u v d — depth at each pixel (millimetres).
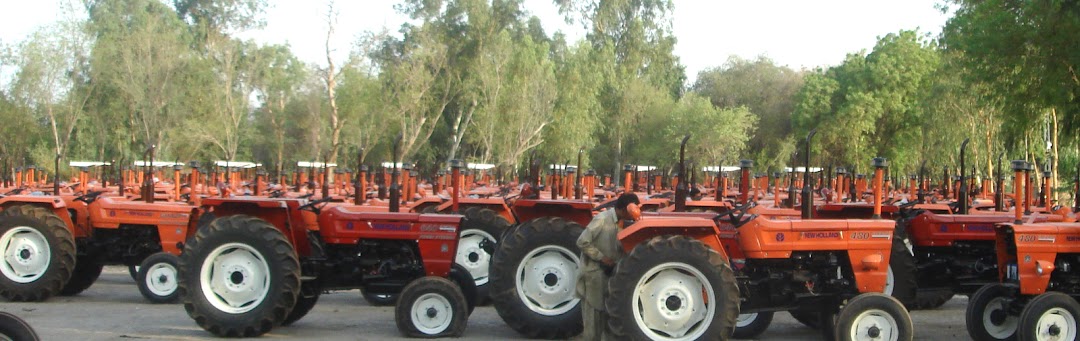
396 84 42906
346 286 8977
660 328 7395
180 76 44250
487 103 43906
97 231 11094
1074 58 16812
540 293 8586
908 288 8961
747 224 7734
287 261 8352
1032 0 17000
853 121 47469
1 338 5539
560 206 9164
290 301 8359
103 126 45219
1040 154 30359
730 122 48688
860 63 49562
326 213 8867
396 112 42906
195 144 44156
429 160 48656
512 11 46125
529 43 44344
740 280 7820
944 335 9180
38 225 10398
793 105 54969
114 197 12945
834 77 52219
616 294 7312
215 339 8383
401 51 46219
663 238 7414
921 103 38656
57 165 14320
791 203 10578
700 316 7414
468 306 9211
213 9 52781
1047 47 17375
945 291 10031
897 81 47375
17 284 10383
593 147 49125
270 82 45688
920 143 45750
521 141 43312
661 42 56438
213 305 8336
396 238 8883
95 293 11695
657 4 56344
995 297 8289
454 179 10102
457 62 45719
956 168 34031
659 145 49781
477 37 44969
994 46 18453
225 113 43812
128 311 10086
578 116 46688
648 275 7344
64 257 10461
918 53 47656
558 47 51000
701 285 7438
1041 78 18016
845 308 7480
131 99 43875
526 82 43750
